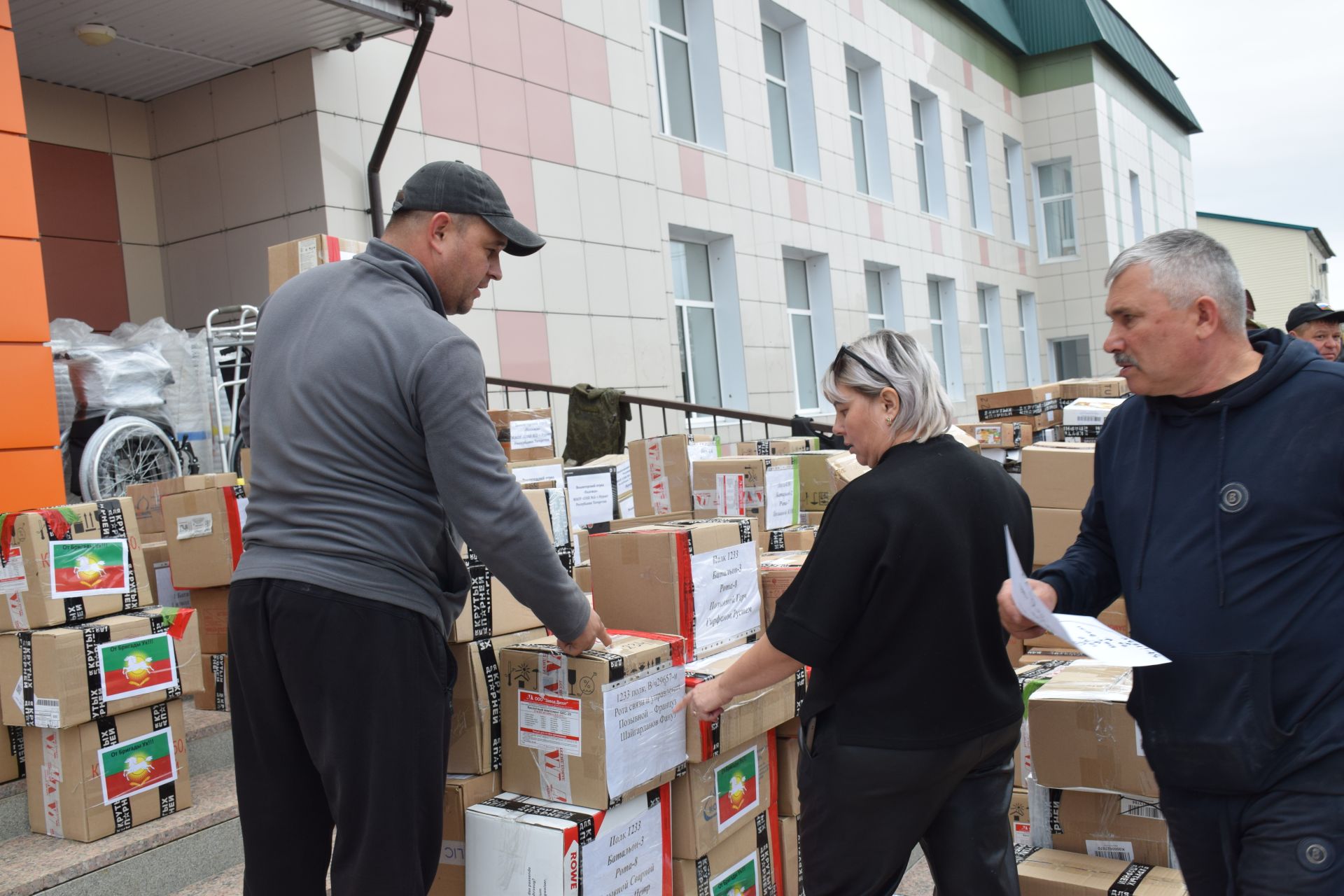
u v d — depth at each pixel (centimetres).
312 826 186
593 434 645
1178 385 160
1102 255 1866
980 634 184
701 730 224
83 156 597
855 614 178
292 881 184
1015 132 1872
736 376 999
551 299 730
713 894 237
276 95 584
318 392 173
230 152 603
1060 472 328
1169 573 160
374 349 173
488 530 173
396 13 516
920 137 1539
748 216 1020
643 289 822
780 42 1171
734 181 1003
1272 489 150
